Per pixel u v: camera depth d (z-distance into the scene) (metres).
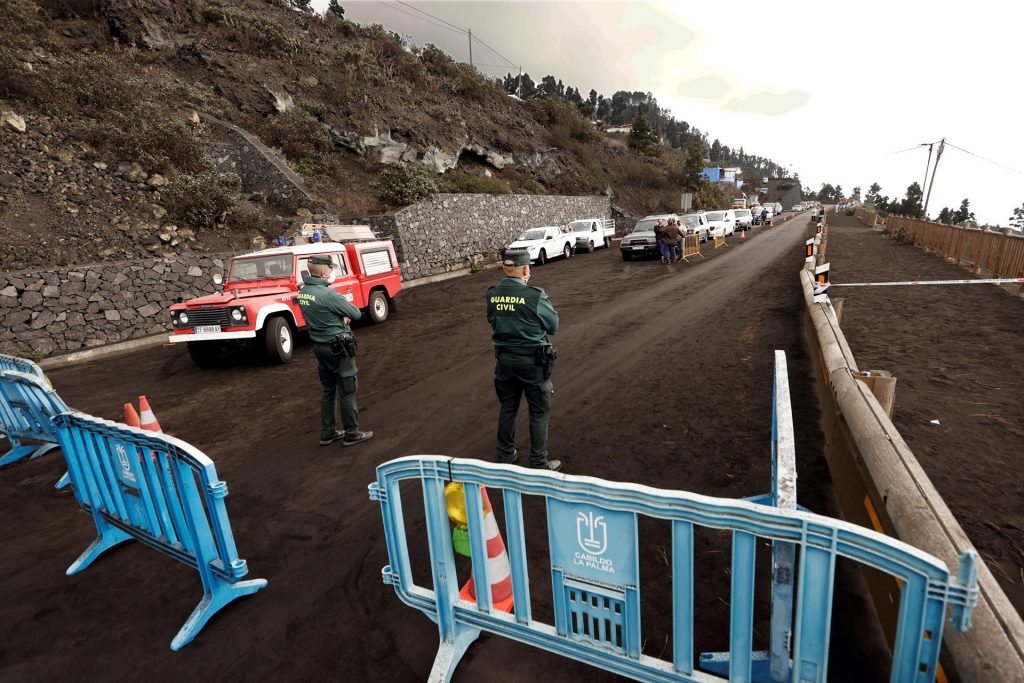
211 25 22.70
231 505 3.97
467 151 27.86
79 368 9.03
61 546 3.58
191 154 15.29
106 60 16.61
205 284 12.05
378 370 7.64
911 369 5.58
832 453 3.66
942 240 15.08
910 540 1.92
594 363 7.07
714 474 3.81
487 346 8.55
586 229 25.25
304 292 4.68
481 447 4.71
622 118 196.25
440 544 2.14
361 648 2.49
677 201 42.16
